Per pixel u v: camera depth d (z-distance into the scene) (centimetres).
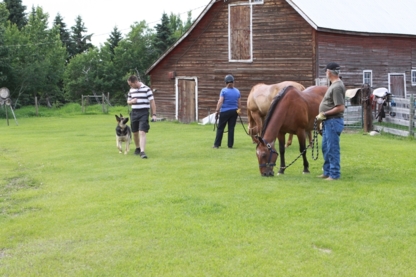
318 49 2302
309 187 922
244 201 834
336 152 977
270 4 2416
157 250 642
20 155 1500
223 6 2577
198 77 2728
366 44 2589
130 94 1345
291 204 809
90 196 920
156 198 867
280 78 2411
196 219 751
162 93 2905
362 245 640
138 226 729
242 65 2544
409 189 895
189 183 983
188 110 2794
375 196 849
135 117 1341
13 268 606
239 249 636
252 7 2478
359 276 561
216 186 947
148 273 580
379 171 1072
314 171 1085
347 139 1686
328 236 671
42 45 5003
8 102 2900
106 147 1580
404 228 698
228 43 2583
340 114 969
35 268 604
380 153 1330
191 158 1299
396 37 2758
